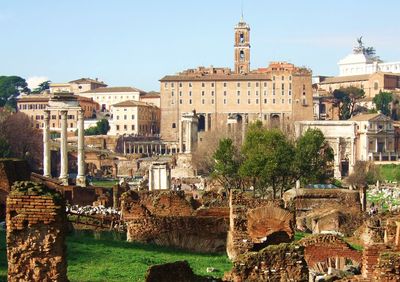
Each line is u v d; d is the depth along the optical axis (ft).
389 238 128.06
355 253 125.18
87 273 115.85
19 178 196.85
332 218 199.41
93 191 285.02
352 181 584.81
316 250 125.80
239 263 93.71
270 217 140.67
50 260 72.33
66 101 424.46
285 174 339.16
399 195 465.47
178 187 442.09
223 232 158.40
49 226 72.43
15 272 71.82
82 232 180.04
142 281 110.11
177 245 158.51
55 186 276.21
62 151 418.51
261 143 347.15
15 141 588.50
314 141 351.05
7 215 72.33
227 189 306.76
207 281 93.97
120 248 147.23
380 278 85.20
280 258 93.91
